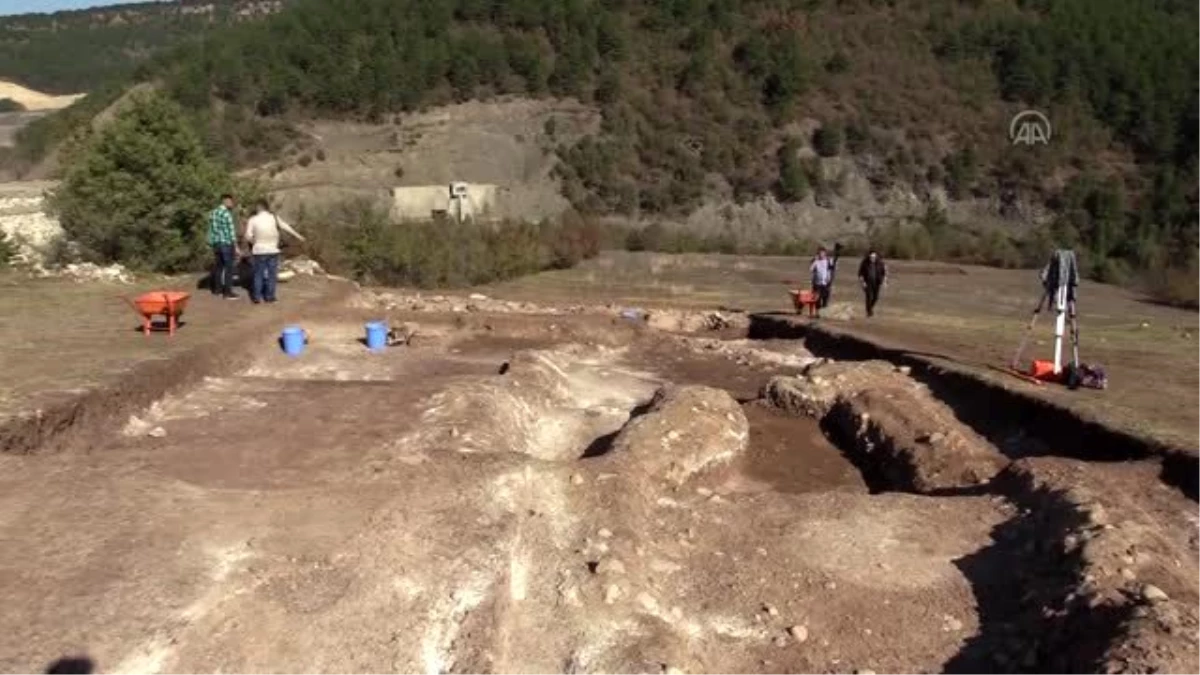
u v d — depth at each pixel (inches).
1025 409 490.9
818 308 865.5
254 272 680.4
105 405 425.4
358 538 301.9
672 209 1990.7
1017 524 357.1
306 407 461.1
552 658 275.1
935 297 1186.0
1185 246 1728.6
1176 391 511.8
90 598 259.9
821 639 294.5
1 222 1013.2
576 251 1432.1
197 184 828.6
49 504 311.1
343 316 701.9
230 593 270.5
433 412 447.8
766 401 566.6
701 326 842.8
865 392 536.7
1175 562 313.6
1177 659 240.8
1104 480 383.6
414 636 266.2
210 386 502.9
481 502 332.5
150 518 305.4
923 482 431.2
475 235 1275.8
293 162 1924.2
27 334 541.6
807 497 385.4
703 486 420.8
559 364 597.6
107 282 731.4
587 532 328.8
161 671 240.7
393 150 1984.5
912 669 281.4
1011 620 300.5
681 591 314.5
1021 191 2032.5
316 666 251.4
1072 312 531.8
